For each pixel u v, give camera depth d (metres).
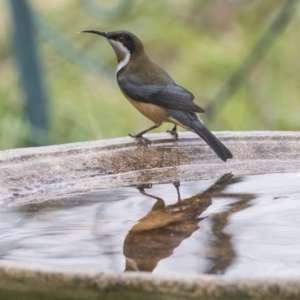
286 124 13.68
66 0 16.19
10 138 11.84
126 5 11.92
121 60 10.20
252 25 15.77
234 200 6.98
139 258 5.37
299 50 14.98
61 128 12.88
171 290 3.84
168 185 7.59
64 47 12.17
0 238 5.95
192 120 9.13
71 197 7.19
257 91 14.44
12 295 4.12
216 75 15.14
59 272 3.94
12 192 7.14
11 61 15.32
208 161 8.02
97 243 5.76
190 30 15.59
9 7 10.95
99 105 13.81
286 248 5.56
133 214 6.57
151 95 9.64
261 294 3.78
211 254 5.43
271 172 7.89
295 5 13.59
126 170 7.76
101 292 3.93
